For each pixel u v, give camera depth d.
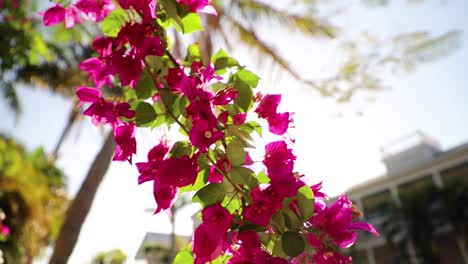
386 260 7.65
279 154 0.52
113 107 0.57
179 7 0.58
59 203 3.05
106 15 0.63
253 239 0.49
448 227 6.98
